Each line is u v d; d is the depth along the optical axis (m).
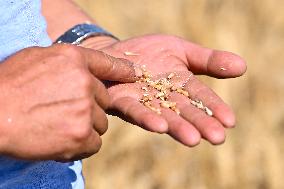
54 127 0.85
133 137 2.09
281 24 2.50
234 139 2.10
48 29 1.13
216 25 2.33
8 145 0.85
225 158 2.06
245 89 2.22
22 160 0.91
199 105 0.98
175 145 2.12
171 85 1.02
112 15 2.43
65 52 0.87
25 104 0.85
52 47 0.88
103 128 0.89
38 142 0.85
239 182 2.05
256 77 2.26
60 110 0.85
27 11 0.98
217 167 2.06
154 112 0.96
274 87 2.26
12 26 0.96
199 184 2.07
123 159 2.08
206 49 1.06
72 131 0.85
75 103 0.86
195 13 2.36
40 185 0.97
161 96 1.00
